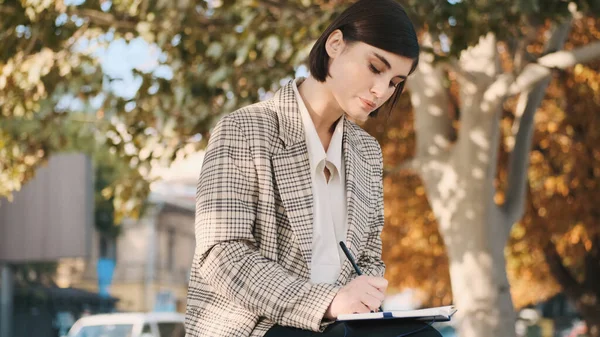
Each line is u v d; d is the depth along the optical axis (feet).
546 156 50.42
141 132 33.71
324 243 7.84
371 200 8.41
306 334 7.01
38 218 42.34
